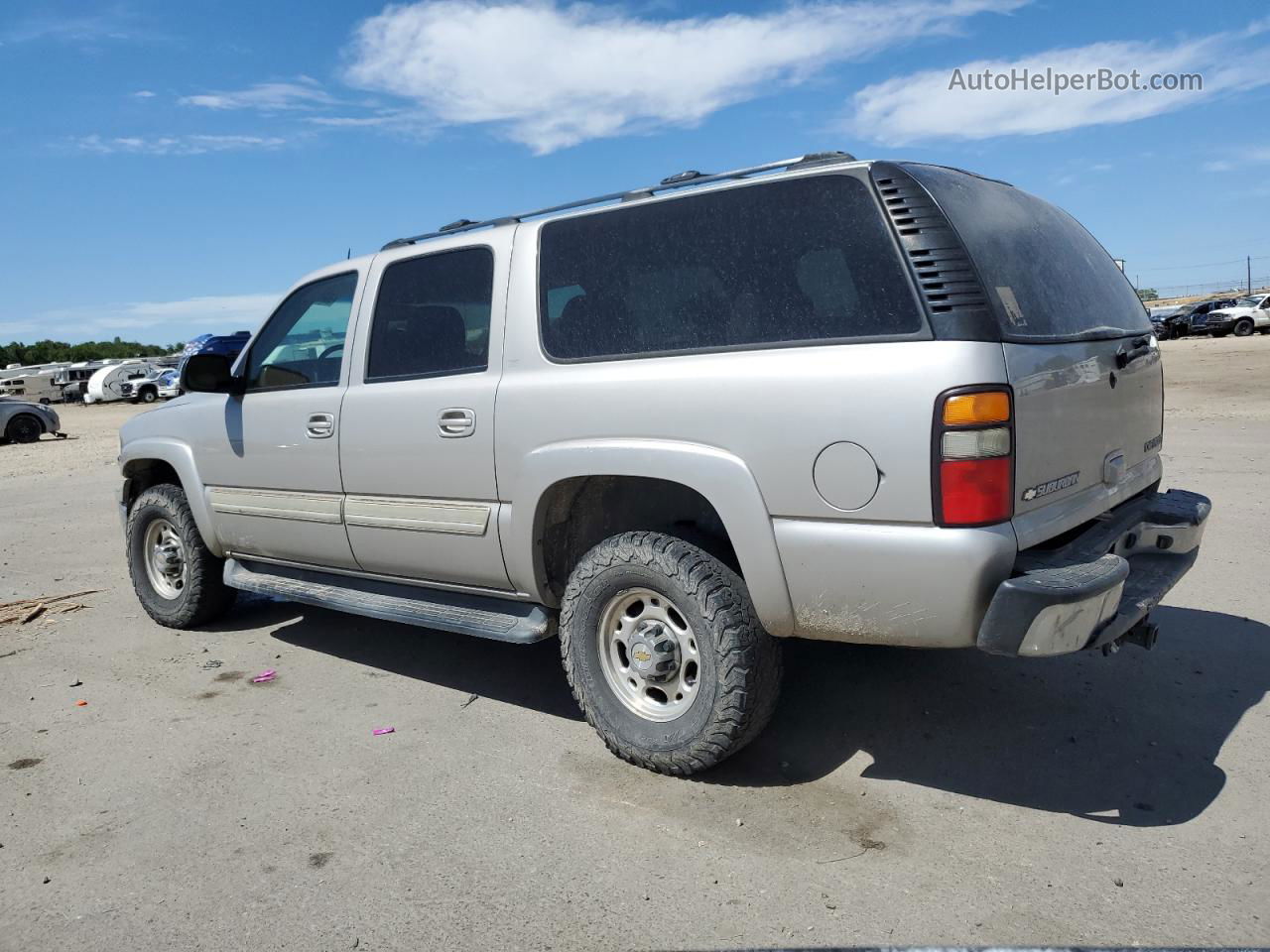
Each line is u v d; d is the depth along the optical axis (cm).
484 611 406
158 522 564
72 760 387
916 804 322
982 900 266
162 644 538
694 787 340
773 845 300
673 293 342
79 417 3331
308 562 480
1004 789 329
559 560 386
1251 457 968
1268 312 3847
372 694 446
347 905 278
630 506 390
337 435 440
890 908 264
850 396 293
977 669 434
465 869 294
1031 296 314
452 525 398
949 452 278
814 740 373
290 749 388
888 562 289
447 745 385
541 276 378
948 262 288
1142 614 318
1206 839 293
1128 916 256
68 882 297
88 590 674
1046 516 301
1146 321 409
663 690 352
